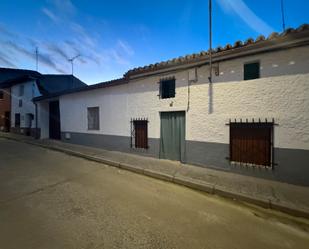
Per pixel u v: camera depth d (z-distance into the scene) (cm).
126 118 817
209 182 477
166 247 255
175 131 672
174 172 556
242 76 520
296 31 414
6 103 1853
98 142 950
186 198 416
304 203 369
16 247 249
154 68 680
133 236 276
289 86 457
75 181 509
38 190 443
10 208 355
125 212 346
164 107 684
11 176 544
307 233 296
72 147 979
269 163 493
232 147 550
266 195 403
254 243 268
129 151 814
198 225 310
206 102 586
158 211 354
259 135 506
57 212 341
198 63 586
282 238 282
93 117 988
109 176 559
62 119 1166
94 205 371
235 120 533
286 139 466
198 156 614
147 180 530
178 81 644
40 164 685
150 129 735
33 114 1488
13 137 1434
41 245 253
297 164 455
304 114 444
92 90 963
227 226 310
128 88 801
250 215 348
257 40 464
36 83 1491
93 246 253
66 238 268
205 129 592
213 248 255
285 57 458
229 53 518
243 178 506
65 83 1845
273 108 478
